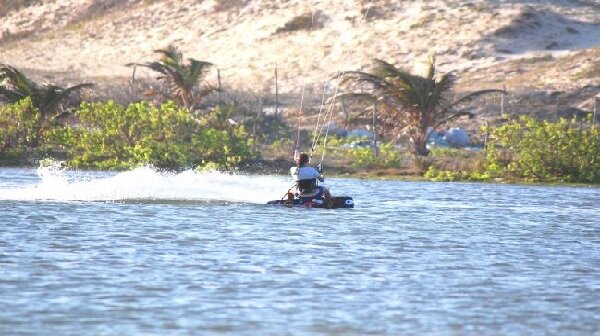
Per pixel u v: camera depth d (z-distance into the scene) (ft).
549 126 470.39
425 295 177.47
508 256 221.87
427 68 574.56
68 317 156.76
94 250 215.51
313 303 169.68
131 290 175.63
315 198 318.45
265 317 159.63
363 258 214.07
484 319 161.48
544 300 175.32
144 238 234.99
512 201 363.76
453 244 239.09
